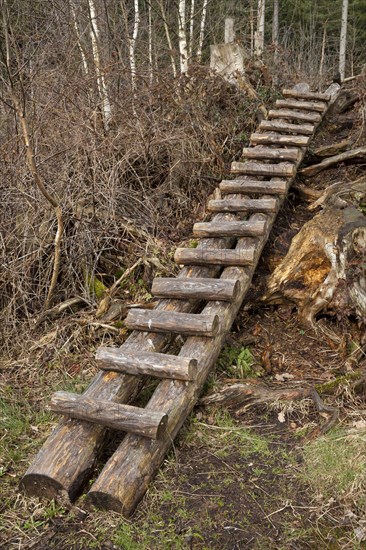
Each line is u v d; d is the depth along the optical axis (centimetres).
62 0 742
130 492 314
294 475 339
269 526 304
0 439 382
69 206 563
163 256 561
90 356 482
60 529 308
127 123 637
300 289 495
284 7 2145
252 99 770
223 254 475
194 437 376
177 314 412
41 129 602
